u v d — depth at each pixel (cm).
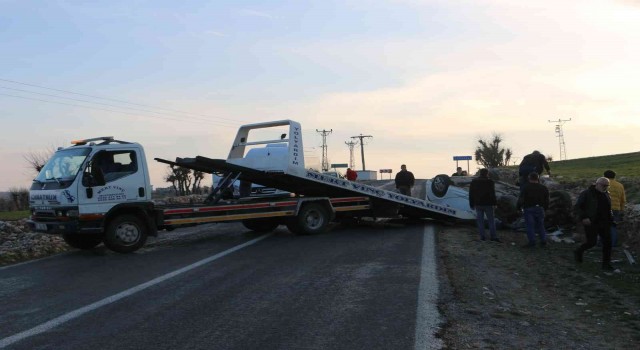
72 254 1090
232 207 1207
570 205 1373
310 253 1026
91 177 1024
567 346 521
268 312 616
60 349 501
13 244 1184
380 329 550
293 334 537
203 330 552
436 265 885
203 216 1169
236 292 713
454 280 775
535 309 652
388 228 1459
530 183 1160
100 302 671
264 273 836
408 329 549
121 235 1058
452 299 670
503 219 1450
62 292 736
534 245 1149
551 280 820
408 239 1211
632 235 1181
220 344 509
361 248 1080
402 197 1429
